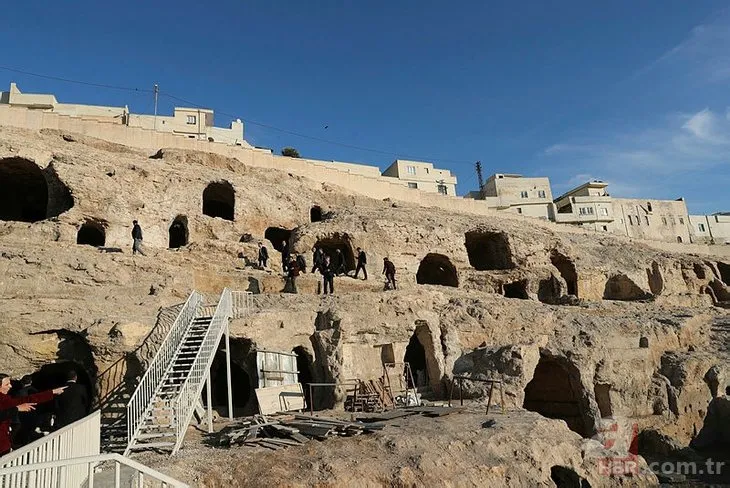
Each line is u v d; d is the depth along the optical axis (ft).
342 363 66.28
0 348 52.85
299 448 40.11
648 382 79.71
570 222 237.45
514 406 65.26
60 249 66.33
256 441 41.47
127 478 29.86
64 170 83.87
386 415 52.54
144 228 90.48
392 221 112.27
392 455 39.37
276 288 81.05
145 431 41.47
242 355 63.41
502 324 80.53
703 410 80.43
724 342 92.63
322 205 121.49
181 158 110.11
